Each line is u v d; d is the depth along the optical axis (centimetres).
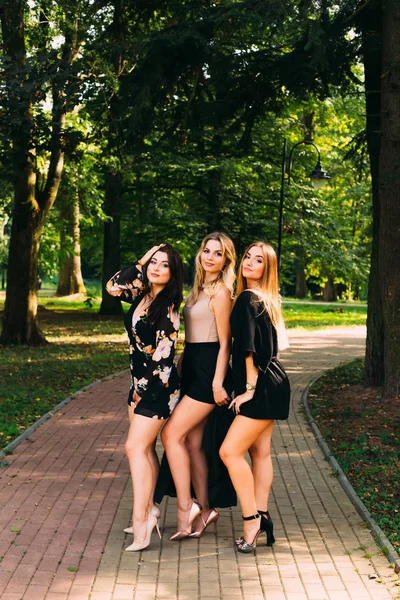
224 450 515
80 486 667
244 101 1180
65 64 1157
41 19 1694
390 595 453
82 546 523
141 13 1288
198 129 1219
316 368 1620
